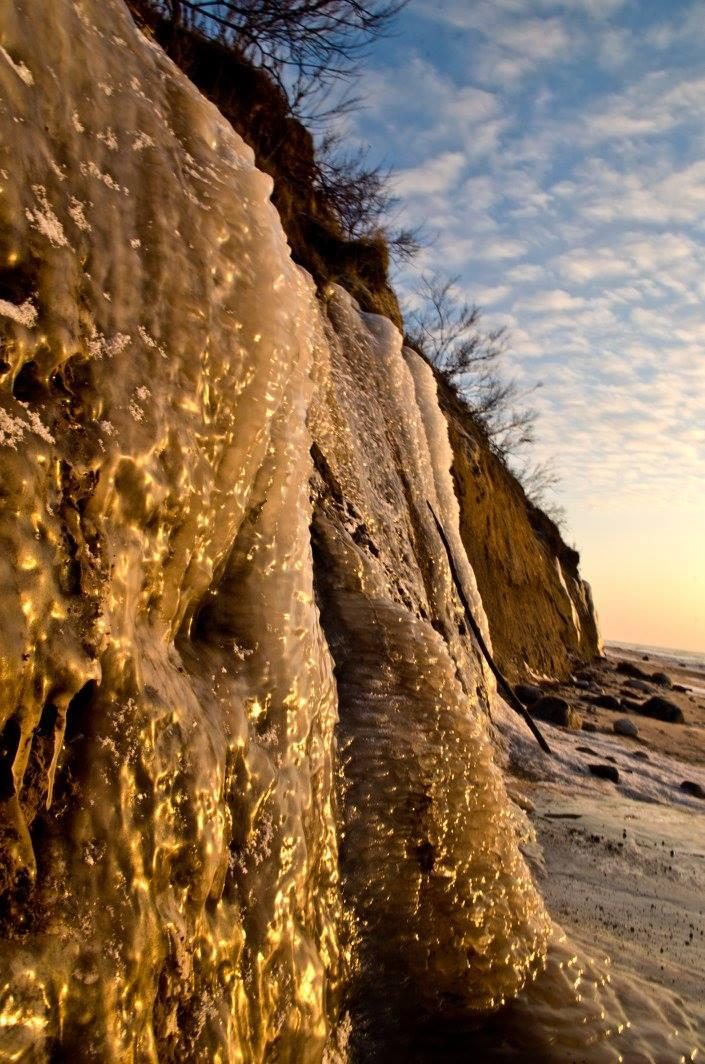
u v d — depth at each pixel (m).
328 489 4.19
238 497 1.78
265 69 6.96
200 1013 1.36
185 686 1.53
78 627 1.16
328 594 3.25
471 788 2.75
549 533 22.58
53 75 1.38
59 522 1.16
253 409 1.81
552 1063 2.19
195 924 1.38
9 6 1.28
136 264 1.50
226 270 1.78
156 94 1.78
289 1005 1.66
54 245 1.25
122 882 1.19
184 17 5.95
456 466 12.07
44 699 1.09
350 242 9.02
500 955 2.45
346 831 2.43
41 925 1.06
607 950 3.08
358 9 6.23
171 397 1.51
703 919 3.70
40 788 1.10
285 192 7.22
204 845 1.40
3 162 1.18
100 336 1.36
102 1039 1.09
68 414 1.25
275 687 1.91
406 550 5.55
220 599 1.89
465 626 7.13
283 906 1.70
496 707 7.87
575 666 17.53
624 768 7.46
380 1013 2.20
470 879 2.54
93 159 1.45
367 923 2.32
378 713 2.78
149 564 1.45
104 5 1.67
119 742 1.24
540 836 4.73
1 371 1.12
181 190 1.70
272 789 1.77
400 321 9.70
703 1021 2.57
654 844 4.88
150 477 1.41
